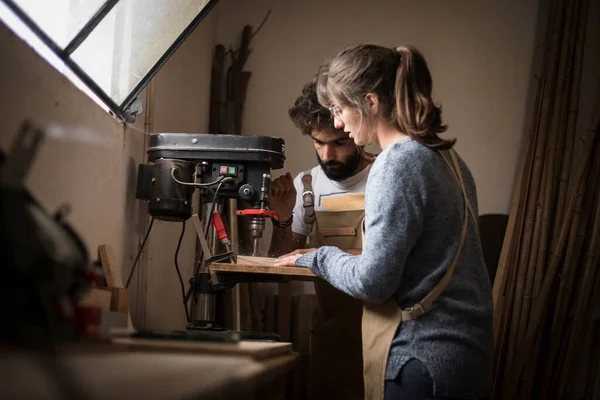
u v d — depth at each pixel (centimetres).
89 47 221
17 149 94
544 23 500
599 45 486
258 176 259
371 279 172
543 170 457
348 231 326
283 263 219
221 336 138
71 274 92
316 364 329
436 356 167
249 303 446
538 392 443
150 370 95
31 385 76
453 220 176
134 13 241
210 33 465
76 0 210
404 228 170
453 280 173
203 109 451
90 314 102
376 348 176
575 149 477
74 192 210
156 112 325
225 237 248
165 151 260
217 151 258
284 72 505
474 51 504
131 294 294
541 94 465
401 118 182
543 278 445
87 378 83
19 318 81
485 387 174
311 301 458
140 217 299
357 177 330
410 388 168
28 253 83
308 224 333
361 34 510
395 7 511
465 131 496
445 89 502
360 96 190
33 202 94
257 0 512
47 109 182
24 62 164
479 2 508
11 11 171
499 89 498
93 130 227
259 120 500
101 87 245
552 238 450
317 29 511
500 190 490
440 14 509
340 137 307
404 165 173
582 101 482
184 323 407
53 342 81
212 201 258
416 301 173
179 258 385
